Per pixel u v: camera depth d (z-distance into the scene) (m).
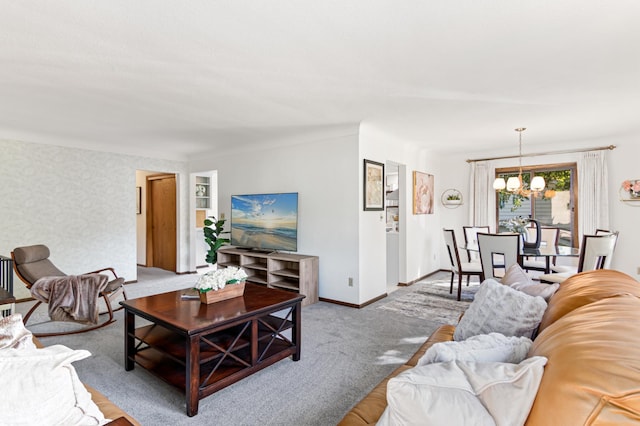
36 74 2.59
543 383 0.80
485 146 5.52
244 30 1.96
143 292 4.98
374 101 3.23
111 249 5.41
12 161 4.47
